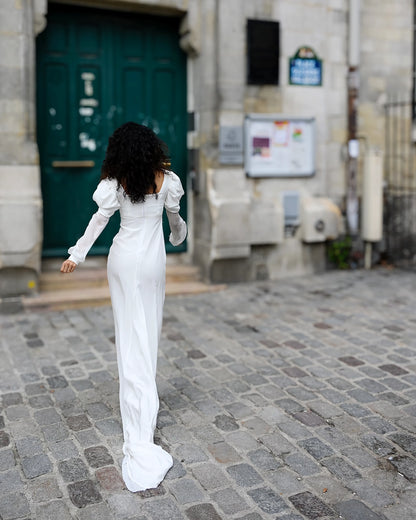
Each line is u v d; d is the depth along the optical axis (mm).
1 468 3025
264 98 6797
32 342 4922
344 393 3895
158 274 3303
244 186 6691
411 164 7840
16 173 5676
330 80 7160
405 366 4344
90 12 6316
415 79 7789
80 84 6383
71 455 3154
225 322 5422
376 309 5801
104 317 5605
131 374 3213
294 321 5438
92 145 6504
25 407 3727
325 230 7148
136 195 3156
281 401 3787
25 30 5617
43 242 6410
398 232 7914
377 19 7449
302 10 6867
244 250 6691
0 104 5586
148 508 2691
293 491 2812
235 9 6418
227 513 2650
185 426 3469
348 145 7359
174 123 6859
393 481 2895
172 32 6707
